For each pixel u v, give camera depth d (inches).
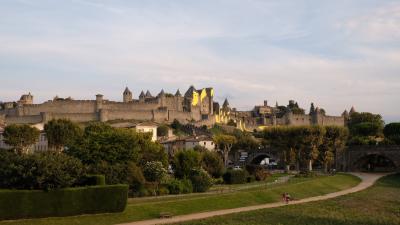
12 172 2701.8
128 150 4232.3
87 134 5017.2
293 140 7150.6
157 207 3080.7
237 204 3526.1
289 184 4790.8
